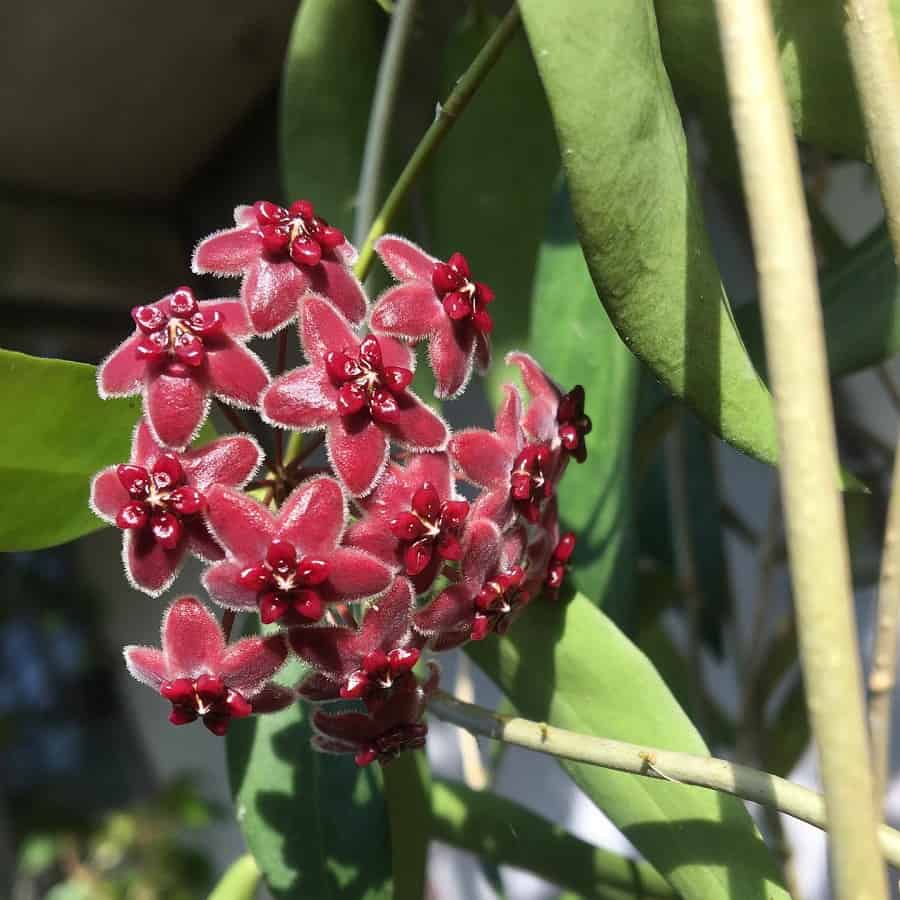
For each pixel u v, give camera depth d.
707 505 0.19
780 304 0.06
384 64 0.13
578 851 0.16
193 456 0.09
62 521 0.11
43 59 0.21
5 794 0.42
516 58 0.14
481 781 0.18
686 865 0.10
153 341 0.09
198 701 0.09
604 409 0.14
